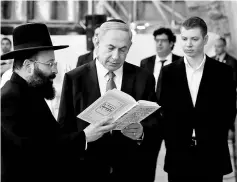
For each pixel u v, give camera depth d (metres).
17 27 2.69
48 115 2.66
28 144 2.47
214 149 3.77
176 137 3.81
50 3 6.61
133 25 6.70
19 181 2.50
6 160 2.49
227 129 3.81
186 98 3.78
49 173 2.60
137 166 3.19
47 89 2.70
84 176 3.09
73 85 3.20
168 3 6.80
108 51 3.04
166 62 5.48
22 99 2.54
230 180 5.22
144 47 6.30
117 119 2.80
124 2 6.88
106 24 3.08
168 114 3.82
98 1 6.75
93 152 3.12
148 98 3.22
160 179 5.23
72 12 6.64
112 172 3.15
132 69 3.28
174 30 6.55
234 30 6.33
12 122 2.46
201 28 3.73
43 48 2.61
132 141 3.18
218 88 3.75
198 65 3.79
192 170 3.81
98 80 3.21
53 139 2.62
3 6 6.44
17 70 2.63
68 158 2.71
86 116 2.81
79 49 5.93
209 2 6.37
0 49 5.83
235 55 6.36
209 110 3.74
